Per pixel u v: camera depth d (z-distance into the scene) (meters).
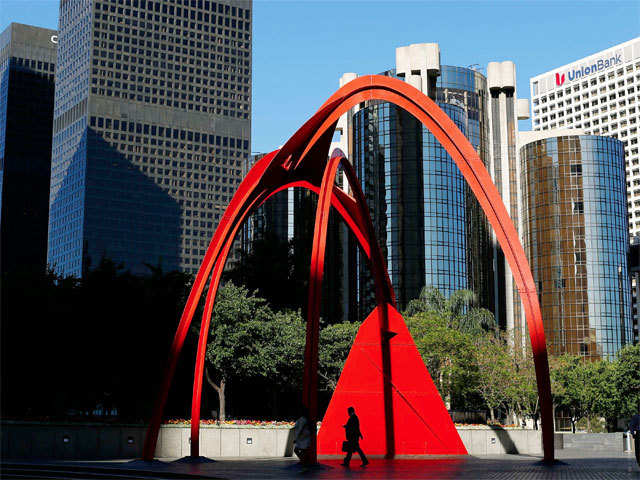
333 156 27.58
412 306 82.75
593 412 88.75
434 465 25.33
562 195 122.50
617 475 20.58
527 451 40.69
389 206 105.44
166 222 196.25
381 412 31.23
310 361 23.72
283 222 121.19
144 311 43.00
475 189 25.28
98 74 194.12
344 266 116.75
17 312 40.31
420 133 106.31
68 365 41.59
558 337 120.44
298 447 23.08
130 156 194.38
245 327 43.59
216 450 33.91
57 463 25.33
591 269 120.00
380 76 27.00
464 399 68.50
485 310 77.19
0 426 29.80
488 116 129.62
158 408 26.98
